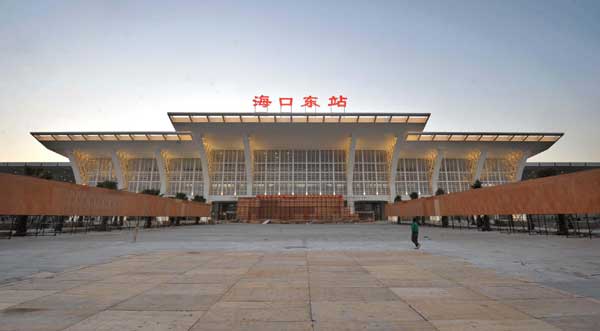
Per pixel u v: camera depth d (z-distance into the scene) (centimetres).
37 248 1619
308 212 7888
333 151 8800
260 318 511
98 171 8825
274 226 5300
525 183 2736
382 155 8781
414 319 503
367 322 490
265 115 7644
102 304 593
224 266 1031
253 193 8481
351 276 860
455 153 8644
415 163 8888
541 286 732
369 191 8500
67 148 8431
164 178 8588
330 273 905
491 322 485
